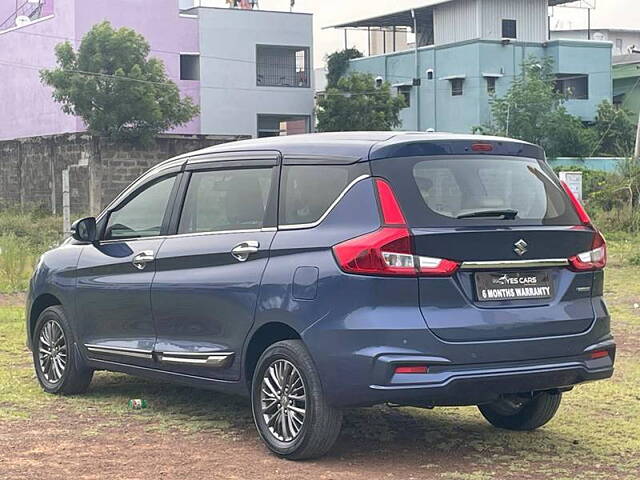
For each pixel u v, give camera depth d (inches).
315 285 235.1
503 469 239.1
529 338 235.1
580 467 241.8
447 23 2246.6
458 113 2146.9
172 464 239.9
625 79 2476.6
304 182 250.8
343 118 2049.7
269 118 2223.2
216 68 2122.3
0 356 394.6
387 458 247.9
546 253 240.7
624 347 427.2
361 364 225.6
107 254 301.1
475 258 231.1
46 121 2020.2
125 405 306.5
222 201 270.8
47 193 1608.0
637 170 1139.3
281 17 2177.7
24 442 260.5
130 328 291.1
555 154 2017.7
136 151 1566.2
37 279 327.0
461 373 226.5
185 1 2242.9
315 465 240.1
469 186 240.1
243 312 252.8
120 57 1593.3
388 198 231.6
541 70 2156.7
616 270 754.8
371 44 2618.1
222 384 262.5
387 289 225.9
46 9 2235.5
